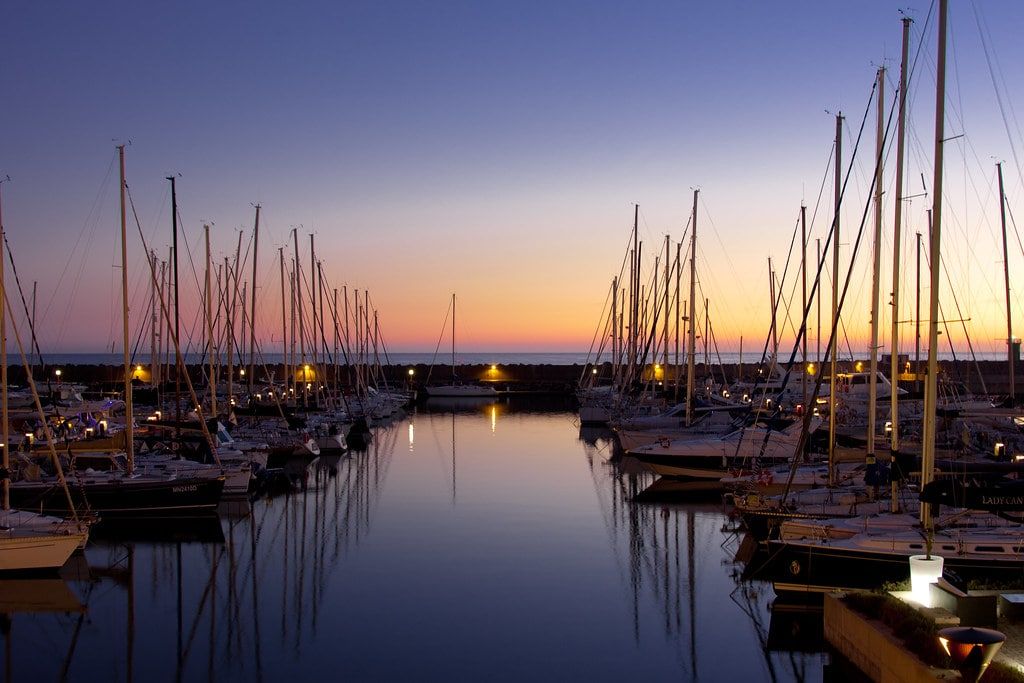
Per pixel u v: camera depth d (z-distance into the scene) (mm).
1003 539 19328
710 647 18016
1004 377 70750
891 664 13984
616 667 17016
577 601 21109
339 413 58500
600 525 29469
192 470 31469
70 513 26109
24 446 33219
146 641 18484
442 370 124438
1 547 22000
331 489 36656
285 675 16562
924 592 15727
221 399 56094
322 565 24344
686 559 24969
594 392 83188
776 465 33469
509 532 28375
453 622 19500
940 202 19266
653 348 75000
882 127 24812
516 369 125000
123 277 31234
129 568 24156
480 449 50406
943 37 19141
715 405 53531
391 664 17125
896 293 22906
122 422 45875
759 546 23516
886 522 20922
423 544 26703
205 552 25891
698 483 36719
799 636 18703
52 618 19984
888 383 54781
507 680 16266
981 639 12211
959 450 34656
